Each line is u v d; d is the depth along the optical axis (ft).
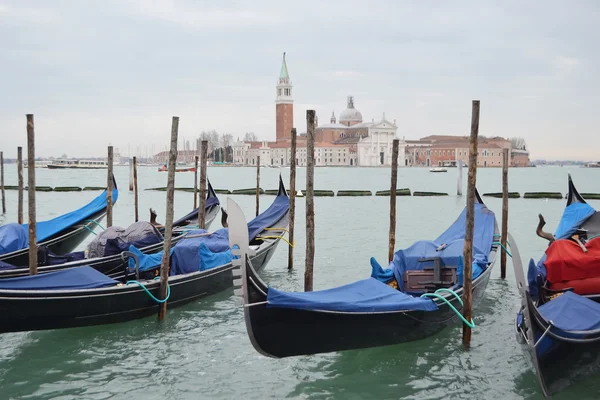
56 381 30.58
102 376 31.19
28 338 36.14
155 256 42.27
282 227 61.21
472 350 34.53
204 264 43.73
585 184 256.32
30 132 40.57
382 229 86.17
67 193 159.53
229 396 29.09
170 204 38.93
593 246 33.96
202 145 61.41
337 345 31.04
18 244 49.62
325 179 312.71
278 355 29.84
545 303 31.99
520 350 34.55
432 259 38.86
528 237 78.28
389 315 31.68
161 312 38.96
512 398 28.76
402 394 29.37
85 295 34.96
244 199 142.92
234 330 37.83
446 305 35.53
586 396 28.32
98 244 45.50
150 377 31.09
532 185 246.06
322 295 30.53
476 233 48.88
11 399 28.63
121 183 248.11
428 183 264.31
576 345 28.25
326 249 67.56
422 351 34.37
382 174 404.36
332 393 29.45
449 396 29.09
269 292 28.25
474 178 34.17
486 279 41.65
